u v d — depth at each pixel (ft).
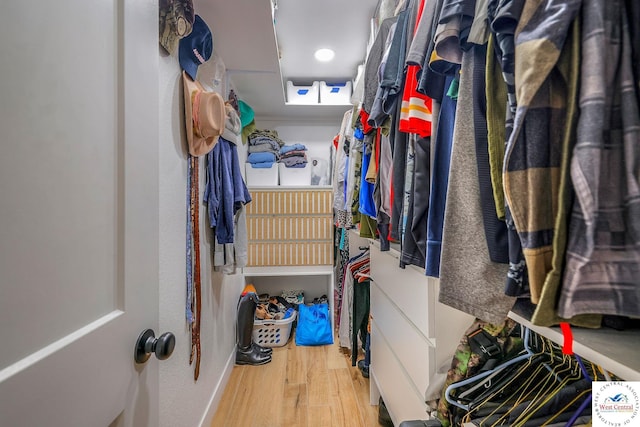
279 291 9.77
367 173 4.32
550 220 1.20
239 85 6.93
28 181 1.20
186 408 3.98
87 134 1.51
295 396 5.65
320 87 8.27
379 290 5.00
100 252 1.59
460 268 1.72
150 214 2.07
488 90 1.55
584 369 2.15
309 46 6.68
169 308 3.51
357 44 6.61
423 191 2.52
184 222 3.93
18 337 1.15
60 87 1.35
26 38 1.19
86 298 1.48
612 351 1.28
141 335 1.93
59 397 1.29
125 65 1.79
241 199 5.38
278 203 8.52
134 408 1.85
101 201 1.60
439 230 2.17
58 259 1.33
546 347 2.48
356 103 5.27
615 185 1.04
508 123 1.39
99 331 1.54
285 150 8.72
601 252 1.06
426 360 3.06
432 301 3.03
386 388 4.54
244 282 8.50
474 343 2.74
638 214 1.01
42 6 1.26
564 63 1.13
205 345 4.79
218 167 4.99
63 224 1.36
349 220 6.34
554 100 1.17
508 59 1.33
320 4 5.36
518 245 1.38
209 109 3.92
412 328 3.48
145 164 2.00
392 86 2.85
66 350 1.34
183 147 3.88
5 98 1.11
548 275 1.16
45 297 1.26
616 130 1.03
